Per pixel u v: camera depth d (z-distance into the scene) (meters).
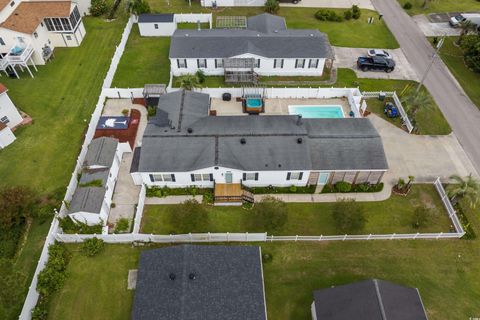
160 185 41.25
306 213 39.72
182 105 45.56
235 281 30.16
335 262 35.91
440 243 37.53
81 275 34.19
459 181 39.25
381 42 63.97
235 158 39.91
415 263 36.03
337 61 59.75
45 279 32.59
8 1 55.16
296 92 52.28
